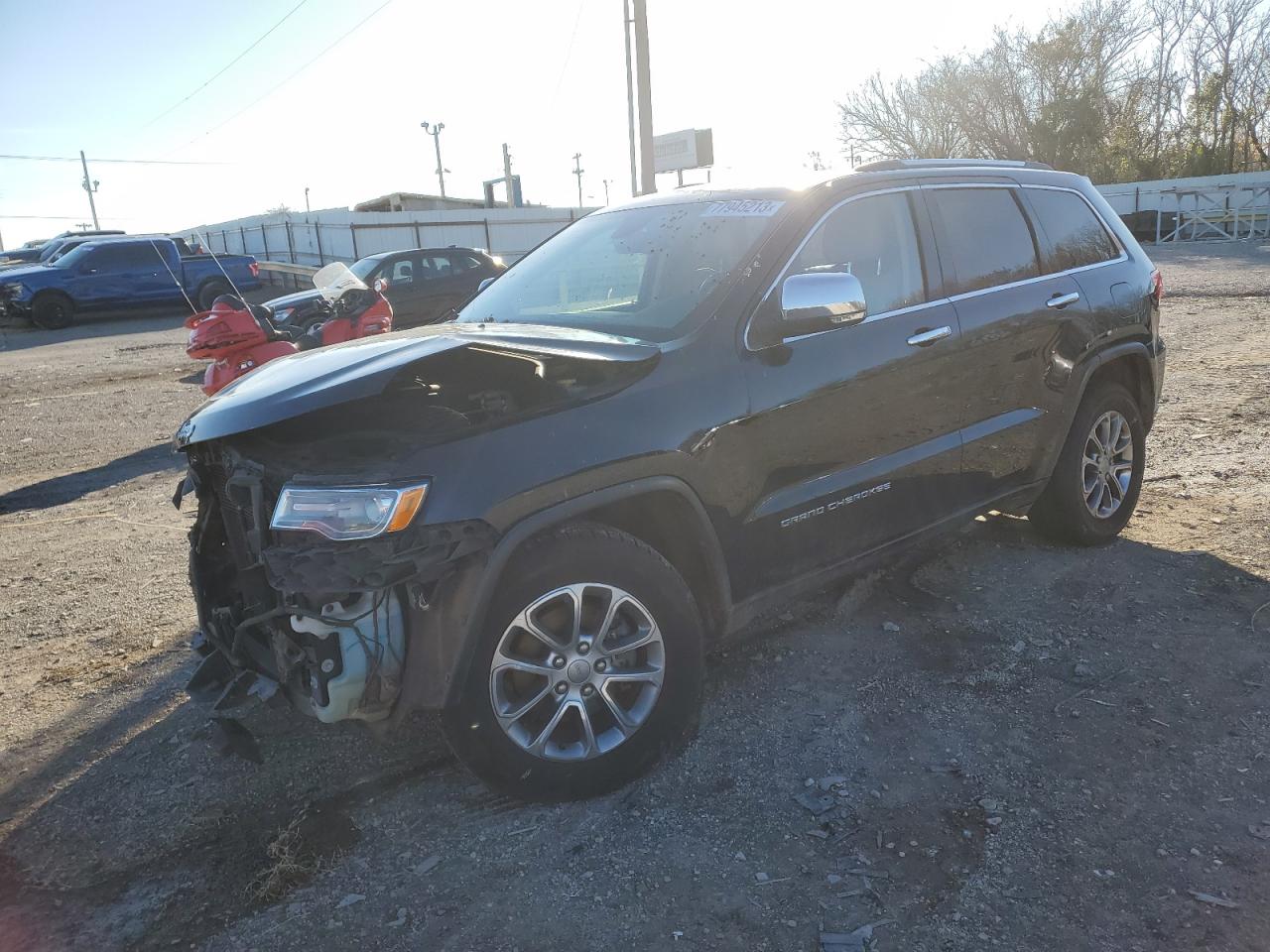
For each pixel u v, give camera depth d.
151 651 4.14
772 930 2.34
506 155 44.72
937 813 2.76
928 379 3.74
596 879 2.55
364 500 2.46
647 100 18.67
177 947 2.40
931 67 42.28
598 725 2.95
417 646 2.59
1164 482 5.64
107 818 2.97
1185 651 3.61
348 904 2.51
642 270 3.64
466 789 2.99
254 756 2.84
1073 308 4.36
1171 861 2.51
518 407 3.04
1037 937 2.28
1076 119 39.88
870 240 3.71
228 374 6.89
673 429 2.94
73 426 10.05
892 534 3.75
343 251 31.41
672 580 2.96
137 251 21.83
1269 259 19.61
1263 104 40.66
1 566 5.45
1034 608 4.06
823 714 3.32
